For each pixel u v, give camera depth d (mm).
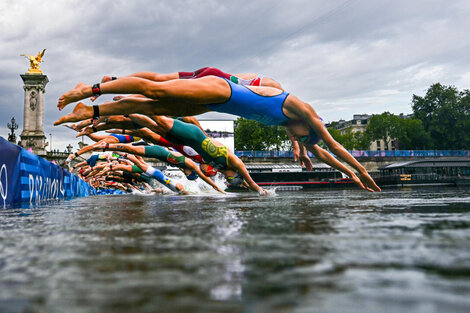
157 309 669
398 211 2869
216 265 1062
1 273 1023
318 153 8016
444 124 75562
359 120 114125
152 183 21719
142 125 8539
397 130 77000
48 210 4504
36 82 54906
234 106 5938
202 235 1745
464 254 1156
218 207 4090
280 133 70062
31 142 53625
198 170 13375
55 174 11961
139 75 6551
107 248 1433
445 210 2928
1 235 1938
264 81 6770
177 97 5488
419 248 1271
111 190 37625
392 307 651
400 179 48125
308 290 778
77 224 2518
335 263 1050
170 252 1299
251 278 897
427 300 694
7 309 692
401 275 897
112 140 12281
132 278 926
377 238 1509
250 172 51156
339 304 674
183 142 9195
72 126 8148
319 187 51750
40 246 1529
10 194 7344
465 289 768
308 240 1497
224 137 50344
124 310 667
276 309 651
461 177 49250
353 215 2594
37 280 931
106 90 5473
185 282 874
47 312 668
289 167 54750
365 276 893
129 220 2740
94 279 926
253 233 1771
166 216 3010
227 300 715
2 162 6895
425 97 78625
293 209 3379
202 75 6383
